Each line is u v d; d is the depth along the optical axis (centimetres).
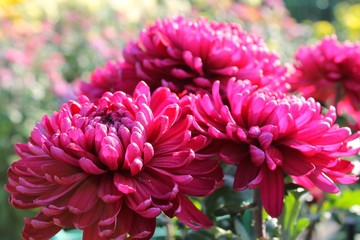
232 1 285
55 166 36
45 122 39
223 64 46
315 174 38
